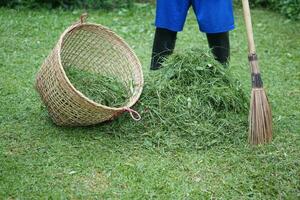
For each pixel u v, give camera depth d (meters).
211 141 2.85
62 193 2.47
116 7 5.25
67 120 2.90
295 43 4.42
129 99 3.01
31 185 2.52
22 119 3.04
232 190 2.53
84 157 2.73
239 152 2.79
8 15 4.84
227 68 3.20
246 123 2.97
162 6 3.24
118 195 2.48
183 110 2.96
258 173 2.62
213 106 3.01
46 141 2.85
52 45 4.21
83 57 3.17
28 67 3.74
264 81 3.65
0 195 2.44
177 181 2.58
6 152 2.75
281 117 3.14
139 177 2.60
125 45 3.16
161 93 3.03
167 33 3.31
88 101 2.73
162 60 3.35
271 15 5.25
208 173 2.64
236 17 5.14
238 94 3.09
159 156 2.76
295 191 2.52
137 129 2.93
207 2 3.18
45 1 5.13
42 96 2.91
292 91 3.51
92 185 2.54
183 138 2.87
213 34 3.26
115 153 2.77
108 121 3.00
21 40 4.25
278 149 2.81
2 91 3.35
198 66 3.07
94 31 3.09
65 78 2.71
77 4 5.20
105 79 3.14
